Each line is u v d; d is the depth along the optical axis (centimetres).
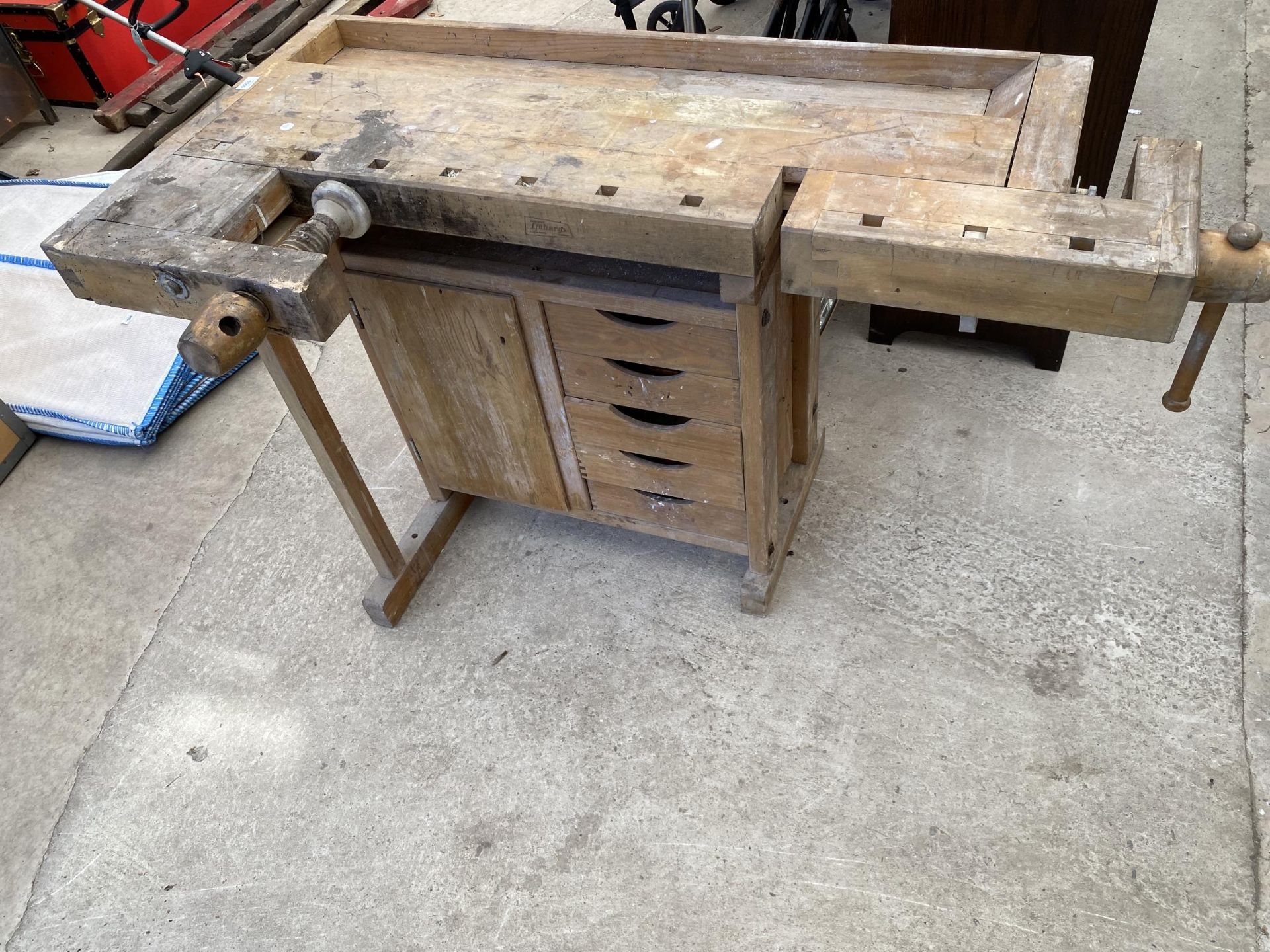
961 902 146
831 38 279
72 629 205
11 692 195
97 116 362
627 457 174
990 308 112
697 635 185
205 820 171
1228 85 293
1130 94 185
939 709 168
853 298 119
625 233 123
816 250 114
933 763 162
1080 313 108
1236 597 177
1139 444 205
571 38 157
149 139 352
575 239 128
